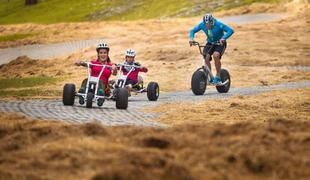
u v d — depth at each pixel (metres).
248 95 35.00
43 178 12.29
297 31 87.31
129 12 187.38
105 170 12.30
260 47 73.12
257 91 38.97
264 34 84.69
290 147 14.08
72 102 29.19
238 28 92.62
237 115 26.11
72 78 54.69
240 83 48.56
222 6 165.75
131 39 88.31
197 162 13.10
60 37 107.94
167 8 178.25
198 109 27.97
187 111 27.42
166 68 60.06
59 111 26.44
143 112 27.36
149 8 184.25
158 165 12.64
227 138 14.89
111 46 83.31
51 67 67.94
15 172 12.58
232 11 135.50
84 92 29.44
